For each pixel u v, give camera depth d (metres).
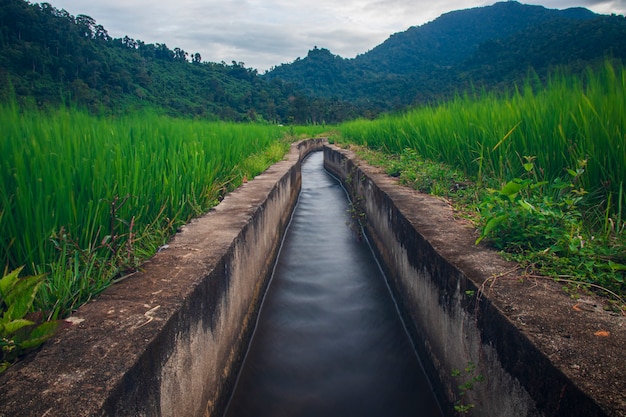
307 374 3.50
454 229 3.63
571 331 1.87
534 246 2.86
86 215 2.78
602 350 1.72
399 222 4.43
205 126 8.64
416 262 3.69
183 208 4.14
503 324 2.03
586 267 2.37
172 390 2.07
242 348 3.66
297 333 4.14
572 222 2.88
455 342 2.73
